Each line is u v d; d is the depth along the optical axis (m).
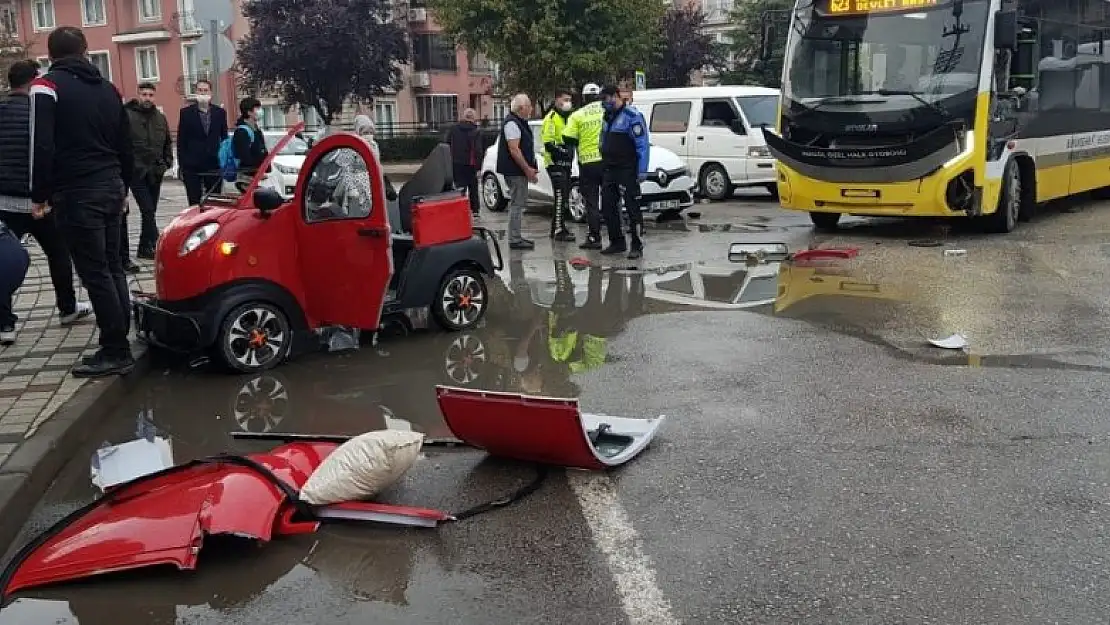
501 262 8.87
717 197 18.95
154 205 11.59
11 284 7.52
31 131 6.14
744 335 7.80
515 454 5.09
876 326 7.95
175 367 7.36
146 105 11.23
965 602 3.59
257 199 6.99
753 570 3.89
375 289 7.02
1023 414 5.65
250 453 5.44
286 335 7.29
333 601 3.76
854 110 12.48
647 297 9.55
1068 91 14.65
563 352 7.52
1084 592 3.64
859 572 3.84
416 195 8.30
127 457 5.42
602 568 3.95
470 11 30.78
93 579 3.94
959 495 4.53
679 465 5.02
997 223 13.07
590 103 13.16
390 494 4.76
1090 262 10.70
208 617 3.67
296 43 36.22
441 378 6.89
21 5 48.12
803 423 5.62
